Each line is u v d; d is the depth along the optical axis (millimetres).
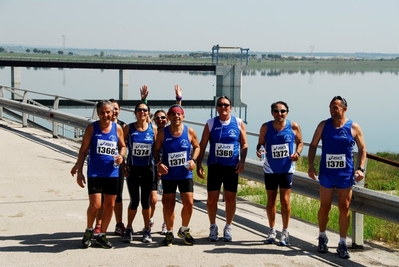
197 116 52750
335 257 7184
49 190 10664
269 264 6836
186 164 7477
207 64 84750
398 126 48844
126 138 7695
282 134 7547
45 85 99188
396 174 19141
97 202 7270
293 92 99750
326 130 7164
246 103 71500
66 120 16562
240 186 12836
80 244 7531
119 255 7102
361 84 144375
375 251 7527
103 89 94250
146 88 8500
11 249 7262
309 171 7398
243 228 8555
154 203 7922
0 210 9203
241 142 7844
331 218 10000
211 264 6809
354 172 7340
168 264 6785
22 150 14922
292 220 9508
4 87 20859
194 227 8523
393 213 6922
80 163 7410
